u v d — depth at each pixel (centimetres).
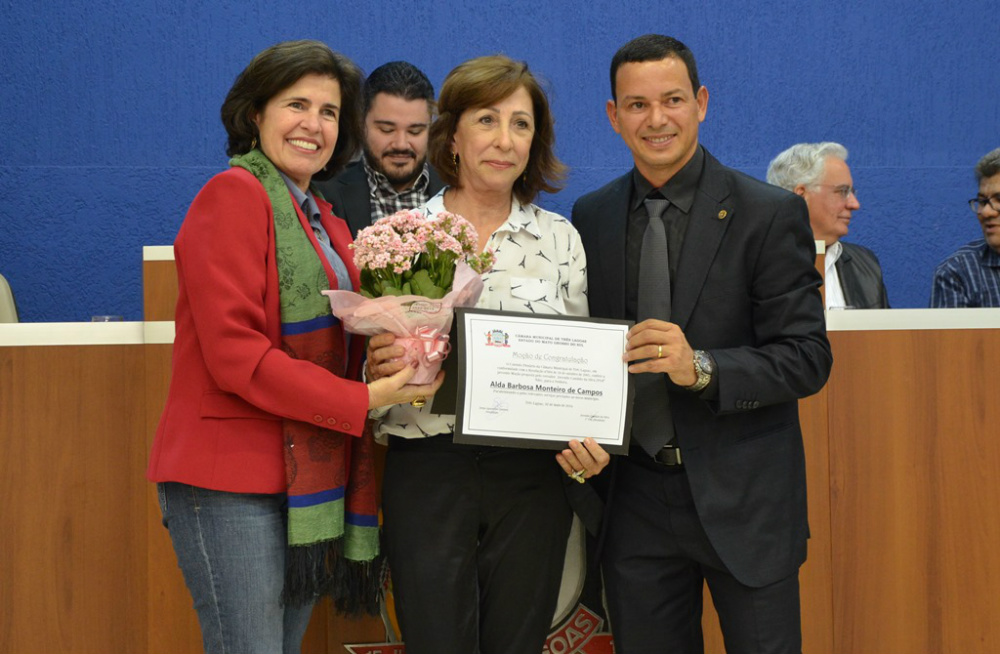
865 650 229
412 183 291
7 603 212
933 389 233
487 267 178
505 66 187
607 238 198
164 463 165
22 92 399
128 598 214
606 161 419
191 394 167
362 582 183
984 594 232
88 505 214
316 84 176
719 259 189
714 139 427
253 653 164
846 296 358
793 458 191
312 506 167
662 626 192
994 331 235
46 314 401
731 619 188
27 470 213
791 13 427
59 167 401
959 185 436
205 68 405
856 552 230
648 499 191
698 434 186
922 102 434
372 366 175
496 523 184
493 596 186
